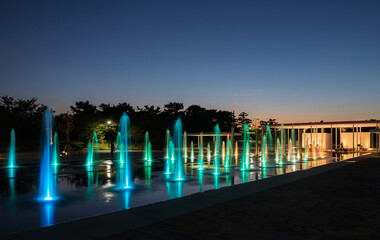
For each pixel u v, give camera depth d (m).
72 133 52.38
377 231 4.88
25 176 14.45
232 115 82.44
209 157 30.34
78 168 18.50
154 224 5.09
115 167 19.14
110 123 50.84
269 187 9.14
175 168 18.64
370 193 8.26
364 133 47.28
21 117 45.38
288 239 4.48
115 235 4.48
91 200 8.72
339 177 11.86
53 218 6.81
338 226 5.14
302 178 11.41
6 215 7.06
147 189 10.64
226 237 4.52
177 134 67.88
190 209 6.17
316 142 48.88
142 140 55.06
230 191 8.37
